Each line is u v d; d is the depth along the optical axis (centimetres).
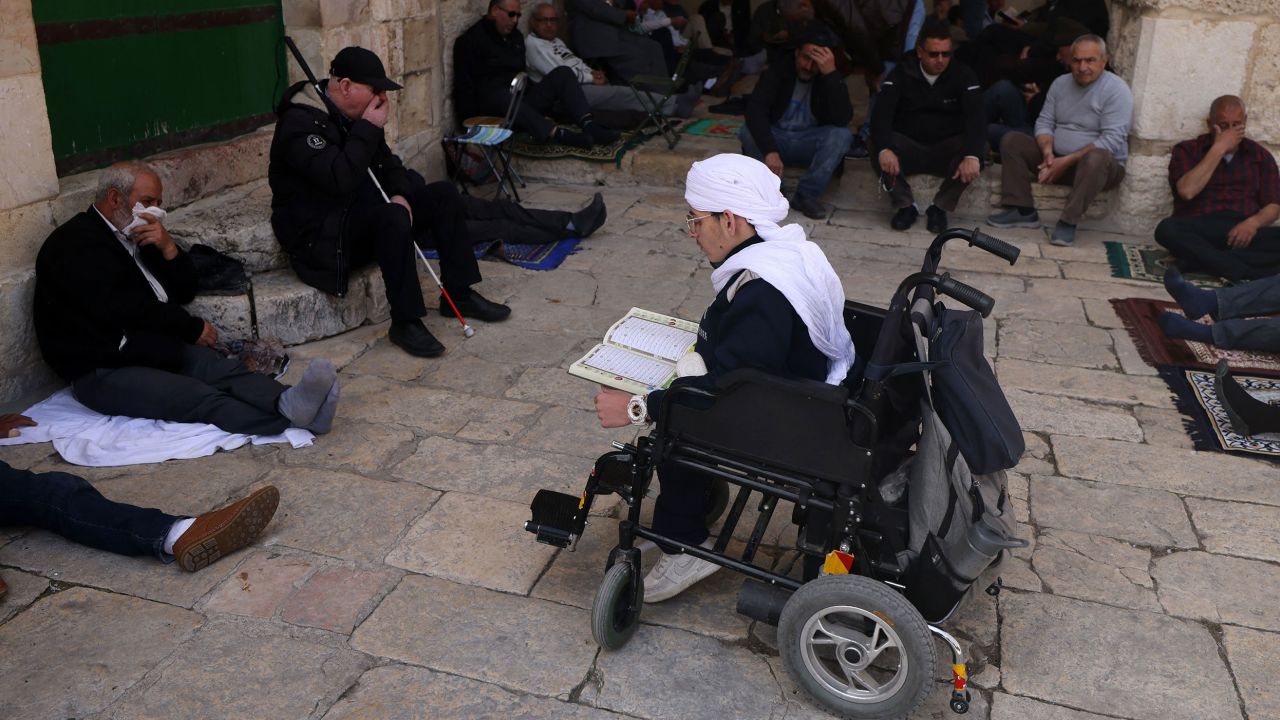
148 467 367
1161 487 372
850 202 749
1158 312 548
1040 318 542
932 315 274
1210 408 436
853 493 246
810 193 718
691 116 905
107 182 391
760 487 255
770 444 248
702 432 254
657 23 977
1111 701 265
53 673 263
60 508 315
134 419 393
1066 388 456
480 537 330
